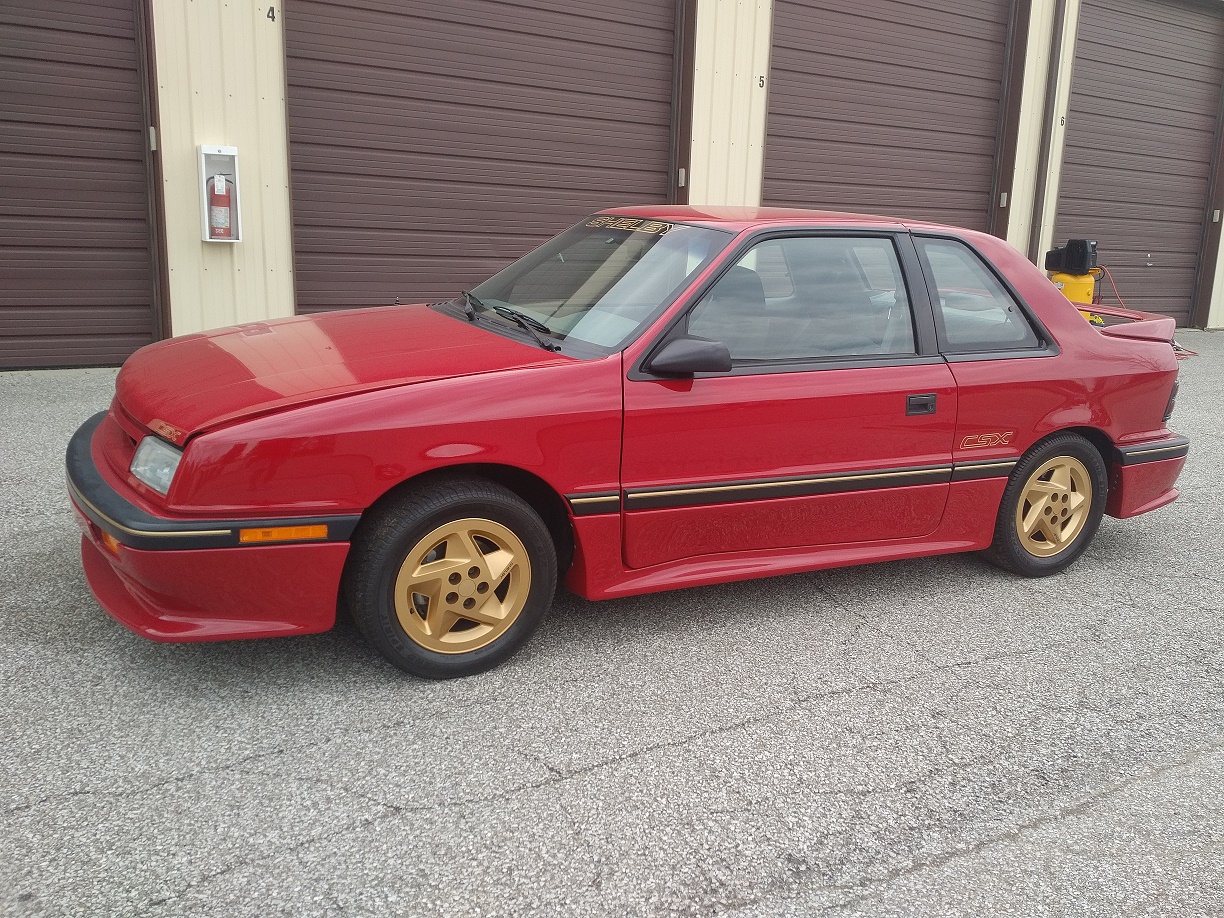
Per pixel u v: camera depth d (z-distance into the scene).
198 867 2.33
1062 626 4.04
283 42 7.30
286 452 2.86
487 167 8.46
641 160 9.31
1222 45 13.66
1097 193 13.00
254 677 3.21
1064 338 4.34
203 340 3.76
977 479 4.13
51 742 2.78
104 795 2.56
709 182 9.68
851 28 10.30
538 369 3.26
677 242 3.78
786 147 10.18
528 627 3.38
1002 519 4.33
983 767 2.99
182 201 7.18
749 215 3.97
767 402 3.58
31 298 6.91
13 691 3.03
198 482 2.81
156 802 2.55
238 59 7.17
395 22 7.75
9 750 2.73
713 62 9.34
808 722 3.18
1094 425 4.40
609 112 8.99
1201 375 10.41
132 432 3.15
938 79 11.19
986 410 4.07
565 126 8.78
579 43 8.67
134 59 6.87
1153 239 13.92
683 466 3.49
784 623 3.91
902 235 4.05
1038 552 4.50
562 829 2.56
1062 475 4.44
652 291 3.59
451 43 8.04
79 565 3.95
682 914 2.30
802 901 2.37
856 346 3.83
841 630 3.88
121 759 2.72
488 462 3.12
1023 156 11.99
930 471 3.99
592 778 2.79
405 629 3.17
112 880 2.26
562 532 3.49
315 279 7.88
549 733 3.01
